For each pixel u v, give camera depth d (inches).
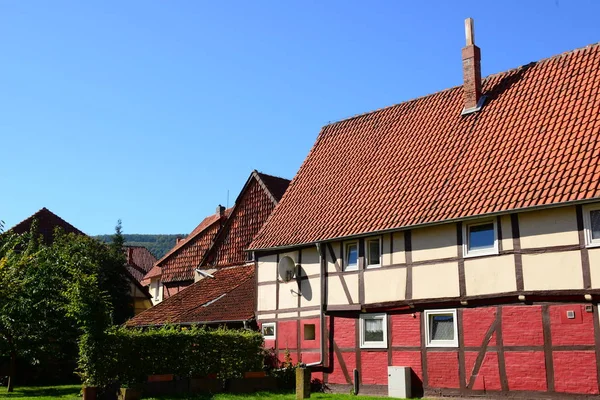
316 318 844.0
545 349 612.4
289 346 880.9
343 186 900.6
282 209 961.5
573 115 696.4
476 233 681.0
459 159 769.6
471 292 669.3
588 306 589.3
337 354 809.5
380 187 835.4
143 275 2122.3
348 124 1016.2
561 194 606.2
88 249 1250.0
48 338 844.6
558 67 786.2
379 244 772.0
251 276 1079.6
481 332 662.5
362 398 701.3
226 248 1235.9
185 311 1033.5
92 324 724.7
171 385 749.9
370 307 766.5
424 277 714.8
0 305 808.3
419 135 871.1
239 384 794.2
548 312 614.9
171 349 772.6
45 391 871.7
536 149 690.8
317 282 848.9
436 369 698.8
